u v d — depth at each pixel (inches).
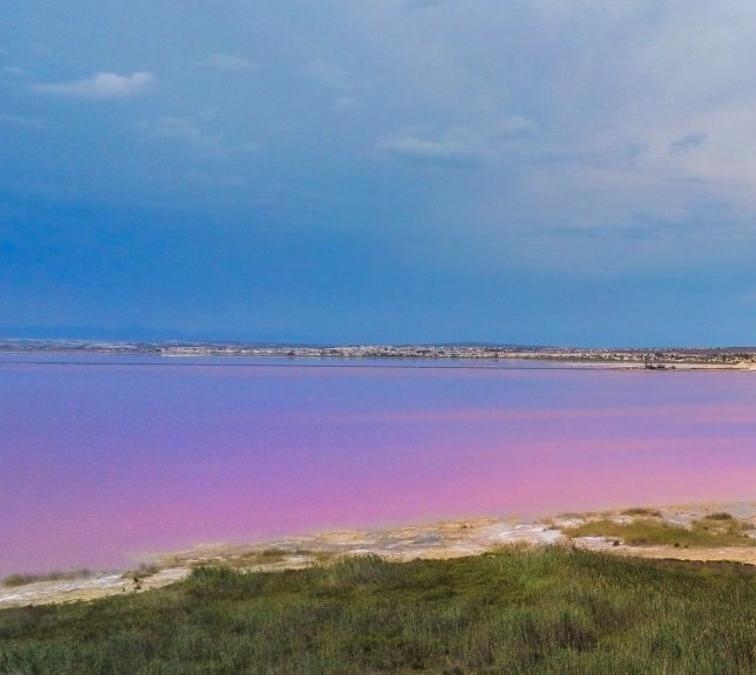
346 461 1638.8
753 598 458.9
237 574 590.2
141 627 438.9
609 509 1116.5
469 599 472.1
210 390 3690.9
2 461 1588.3
